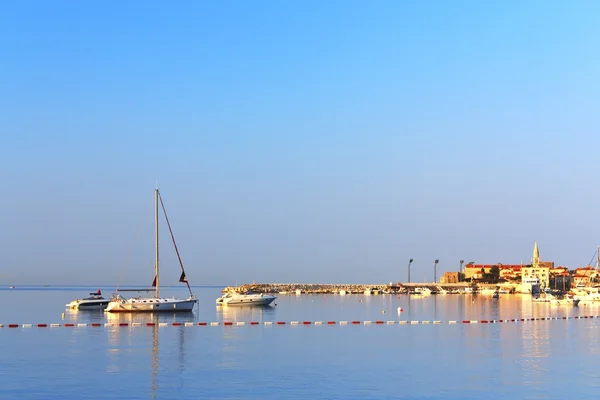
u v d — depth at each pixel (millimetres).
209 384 56719
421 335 93750
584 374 61250
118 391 54156
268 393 53438
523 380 58562
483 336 92375
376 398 51906
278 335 93312
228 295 189000
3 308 187500
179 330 100500
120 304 140500
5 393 53500
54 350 76812
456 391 54188
